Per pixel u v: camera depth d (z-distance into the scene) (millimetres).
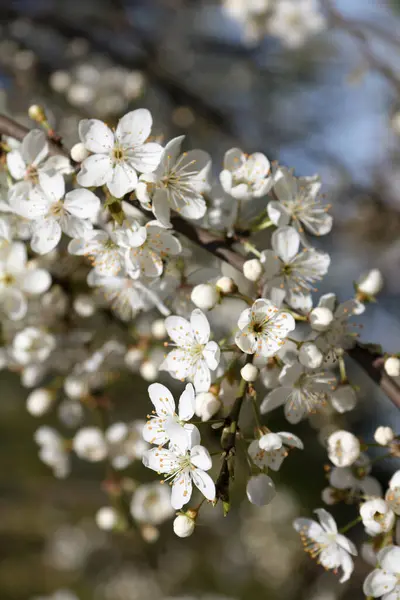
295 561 994
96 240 433
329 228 448
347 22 677
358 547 615
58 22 792
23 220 469
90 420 680
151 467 402
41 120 445
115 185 418
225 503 390
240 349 414
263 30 770
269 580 999
